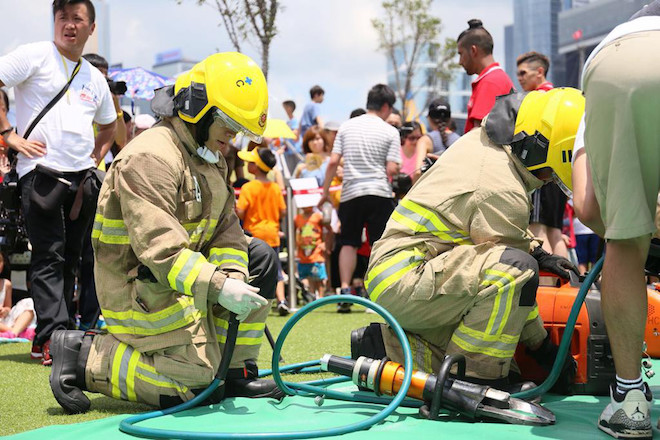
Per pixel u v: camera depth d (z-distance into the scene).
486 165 3.46
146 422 3.12
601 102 2.79
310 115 12.55
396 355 3.56
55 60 5.18
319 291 9.57
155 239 3.10
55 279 5.11
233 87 3.22
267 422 3.12
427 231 3.49
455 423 3.03
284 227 9.55
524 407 3.06
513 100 3.53
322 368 3.36
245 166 10.48
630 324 2.85
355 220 8.00
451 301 3.31
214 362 3.39
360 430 2.93
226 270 3.35
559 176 3.43
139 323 3.30
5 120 5.16
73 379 3.42
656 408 3.38
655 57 2.71
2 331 6.39
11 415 3.45
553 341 3.72
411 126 9.13
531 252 3.87
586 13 53.31
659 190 2.87
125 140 6.51
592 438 2.82
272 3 11.15
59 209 5.11
